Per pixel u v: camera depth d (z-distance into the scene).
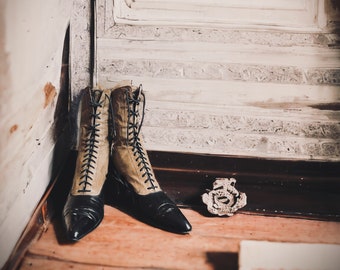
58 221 1.51
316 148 1.63
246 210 1.62
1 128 1.11
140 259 1.33
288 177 1.63
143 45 1.58
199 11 1.56
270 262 1.24
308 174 1.64
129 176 1.55
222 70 1.59
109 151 1.59
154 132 1.64
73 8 1.57
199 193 1.66
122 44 1.59
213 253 1.37
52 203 1.54
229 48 1.57
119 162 1.57
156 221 1.49
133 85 1.62
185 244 1.41
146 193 1.52
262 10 1.55
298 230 1.52
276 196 1.64
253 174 1.64
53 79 1.48
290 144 1.63
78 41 1.60
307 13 1.54
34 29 1.28
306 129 1.62
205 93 1.61
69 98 1.65
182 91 1.61
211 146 1.64
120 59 1.60
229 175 1.65
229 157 1.64
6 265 1.21
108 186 1.63
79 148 1.55
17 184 1.25
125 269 1.29
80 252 1.35
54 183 1.55
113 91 1.55
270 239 1.46
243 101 1.61
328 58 1.56
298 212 1.62
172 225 1.46
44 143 1.46
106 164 1.55
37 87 1.34
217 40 1.57
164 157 1.65
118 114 1.54
